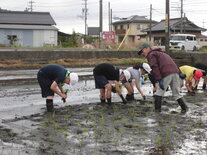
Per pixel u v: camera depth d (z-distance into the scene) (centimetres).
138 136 602
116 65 2138
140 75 962
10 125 675
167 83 830
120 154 504
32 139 577
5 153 500
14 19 4528
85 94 1098
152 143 561
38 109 845
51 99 821
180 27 5784
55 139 577
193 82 1355
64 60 2088
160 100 842
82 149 524
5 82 1340
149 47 848
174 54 2436
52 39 4419
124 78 955
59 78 791
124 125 682
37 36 4366
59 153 504
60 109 844
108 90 895
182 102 845
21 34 4316
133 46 3412
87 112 808
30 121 710
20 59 1983
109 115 775
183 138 595
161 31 5878
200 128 671
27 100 973
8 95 1050
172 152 517
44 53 2061
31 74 1591
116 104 916
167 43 2262
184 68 1112
